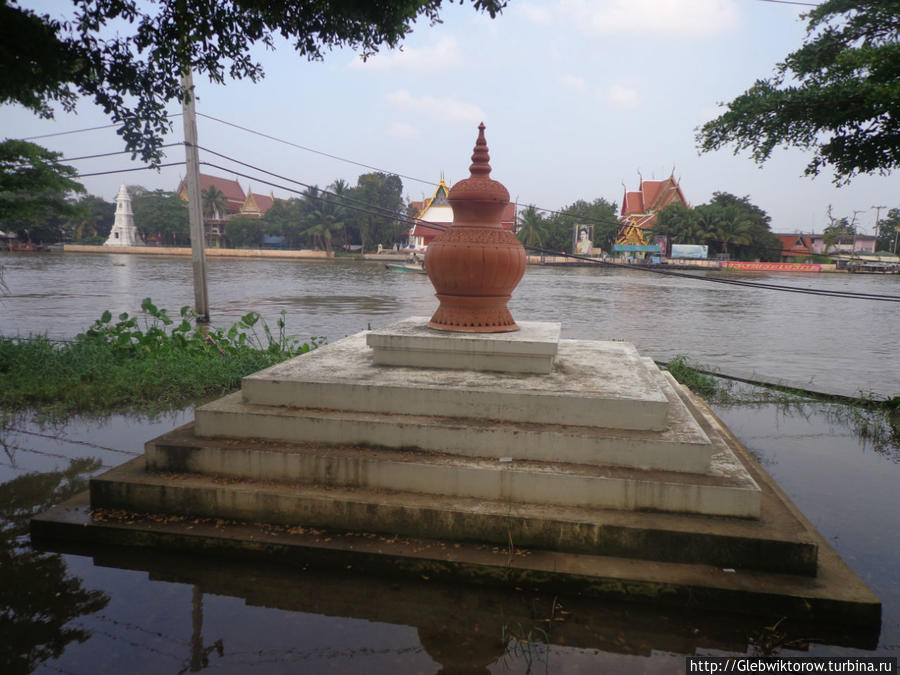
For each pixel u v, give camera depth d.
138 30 5.59
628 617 3.16
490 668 2.81
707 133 8.43
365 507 3.64
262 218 91.62
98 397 7.72
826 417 7.80
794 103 7.39
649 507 3.53
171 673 2.76
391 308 26.44
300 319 21.88
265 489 3.81
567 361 4.92
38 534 3.90
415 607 3.26
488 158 4.88
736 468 3.74
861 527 4.41
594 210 81.19
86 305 25.19
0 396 7.61
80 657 2.88
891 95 6.33
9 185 10.20
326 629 3.09
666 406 3.77
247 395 4.31
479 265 4.61
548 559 3.39
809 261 77.81
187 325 10.62
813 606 3.07
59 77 5.61
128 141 6.14
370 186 84.12
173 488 3.88
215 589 3.44
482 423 3.92
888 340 19.11
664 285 50.19
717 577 3.22
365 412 4.14
